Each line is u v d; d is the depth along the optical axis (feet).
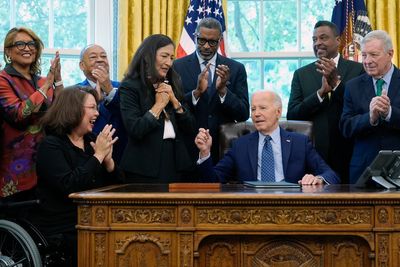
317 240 11.75
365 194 11.36
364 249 11.68
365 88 15.72
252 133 15.30
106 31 21.29
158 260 11.55
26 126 14.80
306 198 11.36
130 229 11.53
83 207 11.62
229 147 16.16
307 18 21.83
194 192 11.78
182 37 20.61
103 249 11.54
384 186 12.75
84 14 21.44
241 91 17.25
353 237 11.69
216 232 11.48
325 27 17.28
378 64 15.26
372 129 15.31
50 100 15.17
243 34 21.94
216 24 17.10
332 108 16.80
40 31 21.08
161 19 20.56
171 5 20.61
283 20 21.93
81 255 11.64
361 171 15.46
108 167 14.20
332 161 16.88
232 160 15.23
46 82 14.70
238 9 21.94
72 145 13.84
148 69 14.97
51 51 20.99
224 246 11.80
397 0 20.30
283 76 21.80
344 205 11.45
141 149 14.75
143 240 11.53
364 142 15.47
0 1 20.79
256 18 21.93
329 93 16.78
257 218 11.50
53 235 13.42
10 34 15.12
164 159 14.84
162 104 14.71
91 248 11.54
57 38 21.20
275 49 21.91
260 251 11.80
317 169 14.83
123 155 14.87
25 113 14.43
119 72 20.42
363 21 20.38
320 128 16.81
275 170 14.87
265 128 14.88
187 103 16.52
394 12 20.18
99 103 15.97
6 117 14.65
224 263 11.80
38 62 15.47
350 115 15.80
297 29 21.84
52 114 13.84
